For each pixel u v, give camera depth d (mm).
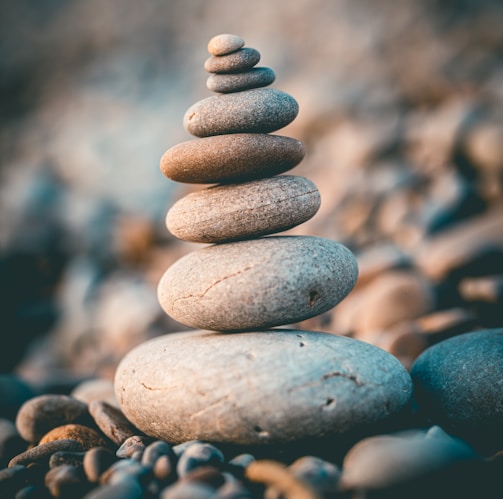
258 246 379
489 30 1576
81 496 331
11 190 1694
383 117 1287
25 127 2072
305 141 1373
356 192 1022
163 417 360
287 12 1955
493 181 919
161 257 1204
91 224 1435
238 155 377
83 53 2262
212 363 356
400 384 366
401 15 1767
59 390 565
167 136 1672
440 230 846
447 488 309
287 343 363
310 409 343
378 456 312
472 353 388
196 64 1973
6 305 1247
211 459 333
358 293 736
